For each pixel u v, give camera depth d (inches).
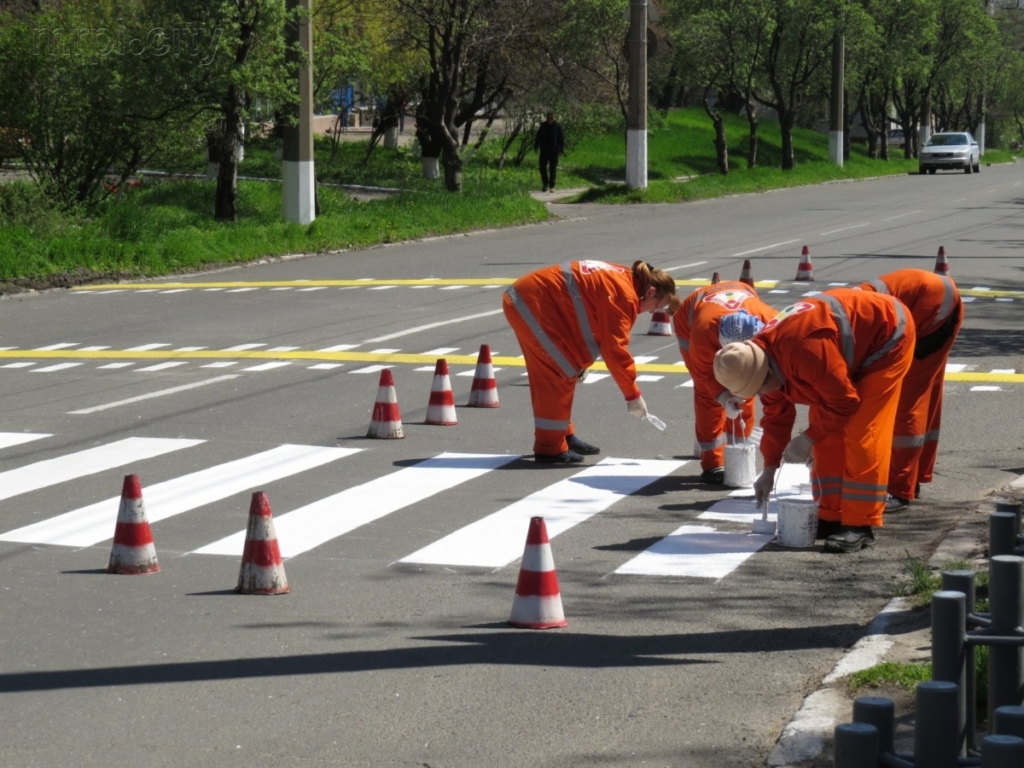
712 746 217.8
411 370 608.7
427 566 326.0
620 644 269.9
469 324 739.4
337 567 326.0
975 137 4261.8
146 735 225.1
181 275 1018.1
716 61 2363.4
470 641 271.9
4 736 225.5
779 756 209.6
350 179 1766.7
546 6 1673.2
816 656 261.9
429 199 1407.5
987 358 627.8
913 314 362.0
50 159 1194.6
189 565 329.1
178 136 1233.4
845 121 3004.4
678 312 410.0
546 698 240.1
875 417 334.0
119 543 323.0
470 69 1752.0
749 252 1090.7
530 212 1446.9
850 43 2632.9
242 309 813.2
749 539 349.4
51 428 493.4
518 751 216.5
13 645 271.6
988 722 196.7
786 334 322.0
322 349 665.0
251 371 606.9
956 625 185.0
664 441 471.2
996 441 460.4
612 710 234.1
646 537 352.2
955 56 3353.8
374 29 1624.0
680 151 2719.0
